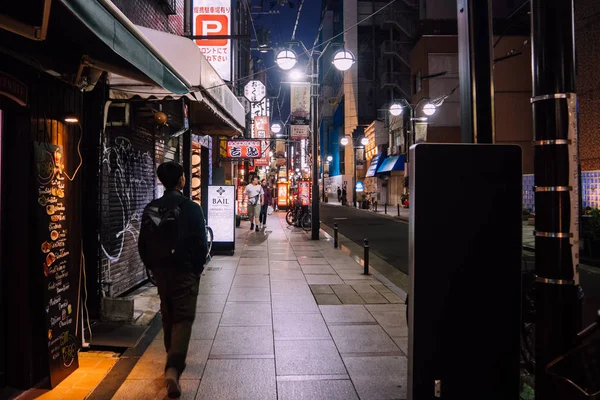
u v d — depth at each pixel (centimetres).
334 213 3525
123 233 718
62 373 436
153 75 422
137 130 780
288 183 3444
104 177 631
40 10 290
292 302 732
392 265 1188
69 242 455
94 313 607
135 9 838
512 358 293
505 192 295
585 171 1995
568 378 299
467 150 293
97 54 436
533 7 307
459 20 432
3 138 404
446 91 3519
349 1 6116
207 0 1350
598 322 312
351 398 402
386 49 5184
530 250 1438
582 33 2050
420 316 288
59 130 449
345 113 6369
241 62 2859
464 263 291
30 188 404
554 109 297
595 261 1213
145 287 802
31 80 409
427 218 289
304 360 488
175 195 428
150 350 511
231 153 2120
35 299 411
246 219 2417
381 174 4766
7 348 411
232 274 962
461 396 289
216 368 464
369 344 539
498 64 3303
